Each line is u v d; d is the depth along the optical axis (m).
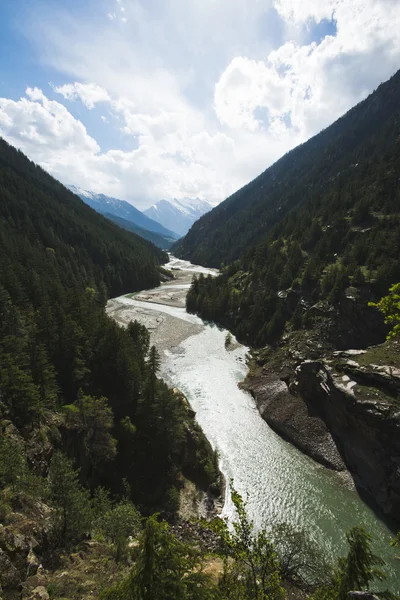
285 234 126.44
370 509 35.00
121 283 150.50
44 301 59.41
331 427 46.06
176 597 8.25
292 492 37.41
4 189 149.75
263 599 10.87
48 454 30.44
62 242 146.25
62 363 49.69
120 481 37.62
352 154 172.00
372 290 67.00
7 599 13.91
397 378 40.94
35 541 18.97
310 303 77.38
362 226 94.69
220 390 60.84
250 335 87.44
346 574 12.91
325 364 50.06
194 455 41.72
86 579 18.00
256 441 46.72
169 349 80.25
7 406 31.86
